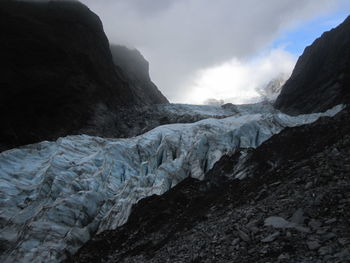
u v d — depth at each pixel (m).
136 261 19.20
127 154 44.69
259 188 19.44
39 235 29.64
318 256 11.04
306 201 14.45
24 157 45.84
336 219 12.59
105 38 118.69
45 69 85.75
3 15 90.00
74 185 36.19
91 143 49.47
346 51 101.75
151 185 35.66
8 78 76.50
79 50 101.38
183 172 35.94
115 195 35.81
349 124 22.42
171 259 15.75
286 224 13.41
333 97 85.62
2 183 38.31
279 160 26.16
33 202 35.38
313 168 17.45
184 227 20.45
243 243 13.59
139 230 25.61
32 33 90.12
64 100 85.12
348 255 10.45
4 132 70.25
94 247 26.34
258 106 116.75
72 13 107.94
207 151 40.38
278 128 46.66
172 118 99.12
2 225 33.31
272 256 11.94
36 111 78.69
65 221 31.53
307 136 27.19
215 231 16.17
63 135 79.06
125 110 103.75
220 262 13.12
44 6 107.56
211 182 29.23
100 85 101.25
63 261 27.28
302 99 104.38
